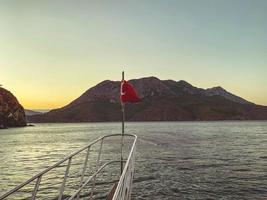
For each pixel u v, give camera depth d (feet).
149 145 291.38
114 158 186.80
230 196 87.15
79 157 194.08
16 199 83.92
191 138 404.98
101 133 611.47
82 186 24.89
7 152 256.93
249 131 629.10
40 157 215.10
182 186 102.06
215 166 150.51
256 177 116.98
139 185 104.63
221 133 547.90
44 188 97.76
